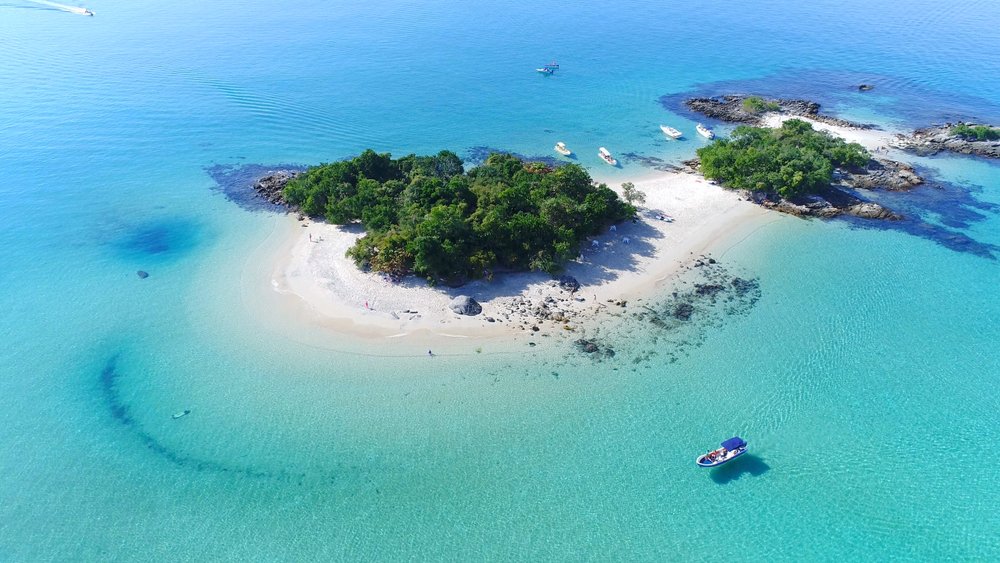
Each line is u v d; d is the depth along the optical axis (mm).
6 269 70812
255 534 41375
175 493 44281
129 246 76438
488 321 61344
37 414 51188
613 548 40312
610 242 76250
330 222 81500
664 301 65375
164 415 50938
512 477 45219
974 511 42469
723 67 162625
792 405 51781
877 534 41031
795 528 41531
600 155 106062
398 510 42812
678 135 115062
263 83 140875
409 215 71438
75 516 42781
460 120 123688
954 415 50781
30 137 108000
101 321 62406
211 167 100312
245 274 70500
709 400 52219
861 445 47938
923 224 81688
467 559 39594
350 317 62062
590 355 57250
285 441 48375
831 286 68188
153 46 167125
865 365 56344
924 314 63469
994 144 105875
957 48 179000
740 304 65000
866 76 153125
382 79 147125
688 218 82938
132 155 103250
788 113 124875
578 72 157125
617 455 47000
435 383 53875
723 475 45406
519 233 68125
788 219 82938
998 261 72812
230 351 57938
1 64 144375
